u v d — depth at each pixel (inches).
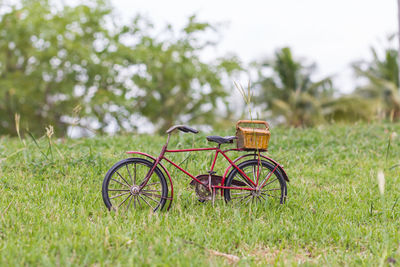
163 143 341.1
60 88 751.7
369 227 185.2
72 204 199.9
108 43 773.3
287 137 380.8
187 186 237.8
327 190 245.8
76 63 753.0
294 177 268.2
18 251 145.1
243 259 147.4
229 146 325.1
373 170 285.0
